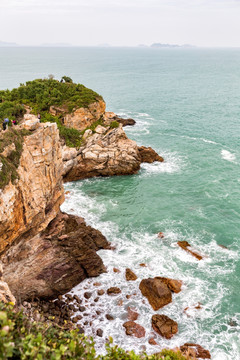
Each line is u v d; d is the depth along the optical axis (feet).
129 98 400.06
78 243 89.76
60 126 170.91
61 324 73.26
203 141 221.46
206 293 85.51
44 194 79.61
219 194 143.95
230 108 336.08
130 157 163.84
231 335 73.26
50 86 214.90
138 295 84.79
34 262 79.61
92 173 164.45
